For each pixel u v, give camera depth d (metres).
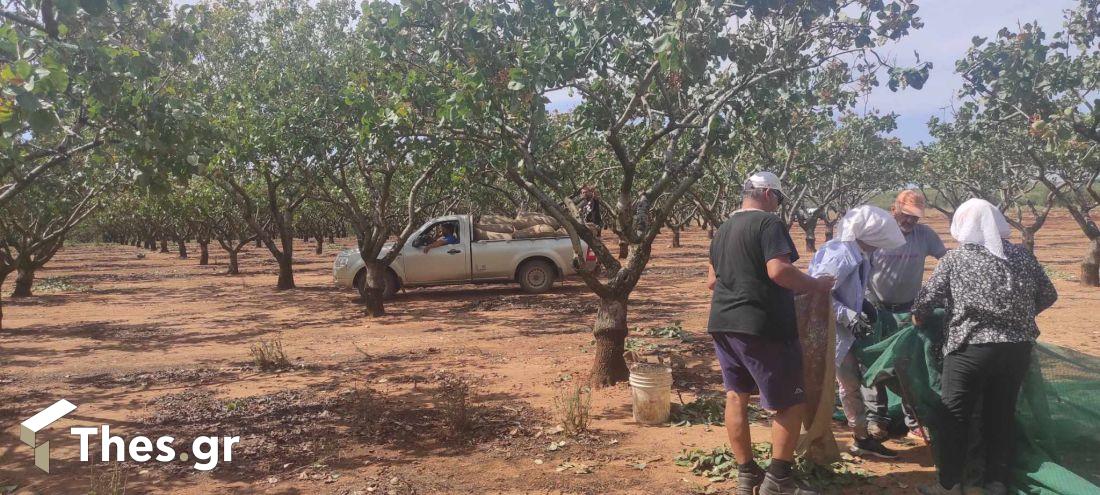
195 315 13.80
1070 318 10.65
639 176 16.09
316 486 4.64
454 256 15.50
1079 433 4.20
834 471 4.59
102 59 4.82
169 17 6.02
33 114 4.12
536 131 7.97
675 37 5.22
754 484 4.27
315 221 36.97
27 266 17.25
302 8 16.00
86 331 11.91
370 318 12.63
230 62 15.92
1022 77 8.77
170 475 4.88
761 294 4.01
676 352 8.81
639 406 5.83
